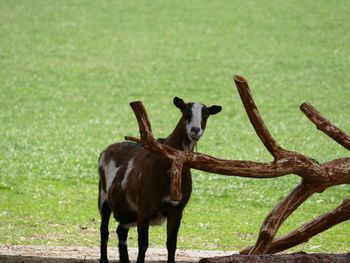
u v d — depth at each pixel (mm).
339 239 25125
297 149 44250
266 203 31922
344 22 88125
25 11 91250
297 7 95062
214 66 72062
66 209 29844
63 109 55406
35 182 34500
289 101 60125
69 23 86938
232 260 12359
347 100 60531
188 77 68250
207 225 27578
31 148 42062
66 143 44125
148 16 91375
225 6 96062
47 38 80125
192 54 76438
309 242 24625
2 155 39719
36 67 69000
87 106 57094
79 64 71375
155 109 57188
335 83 66312
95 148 43188
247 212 30312
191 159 12844
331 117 54625
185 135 16016
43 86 62844
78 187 34281
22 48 75688
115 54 75812
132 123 52000
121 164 17609
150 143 12578
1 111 53438
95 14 91562
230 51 77562
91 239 24438
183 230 26547
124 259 17781
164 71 70125
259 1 98625
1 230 25203
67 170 37375
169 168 15625
